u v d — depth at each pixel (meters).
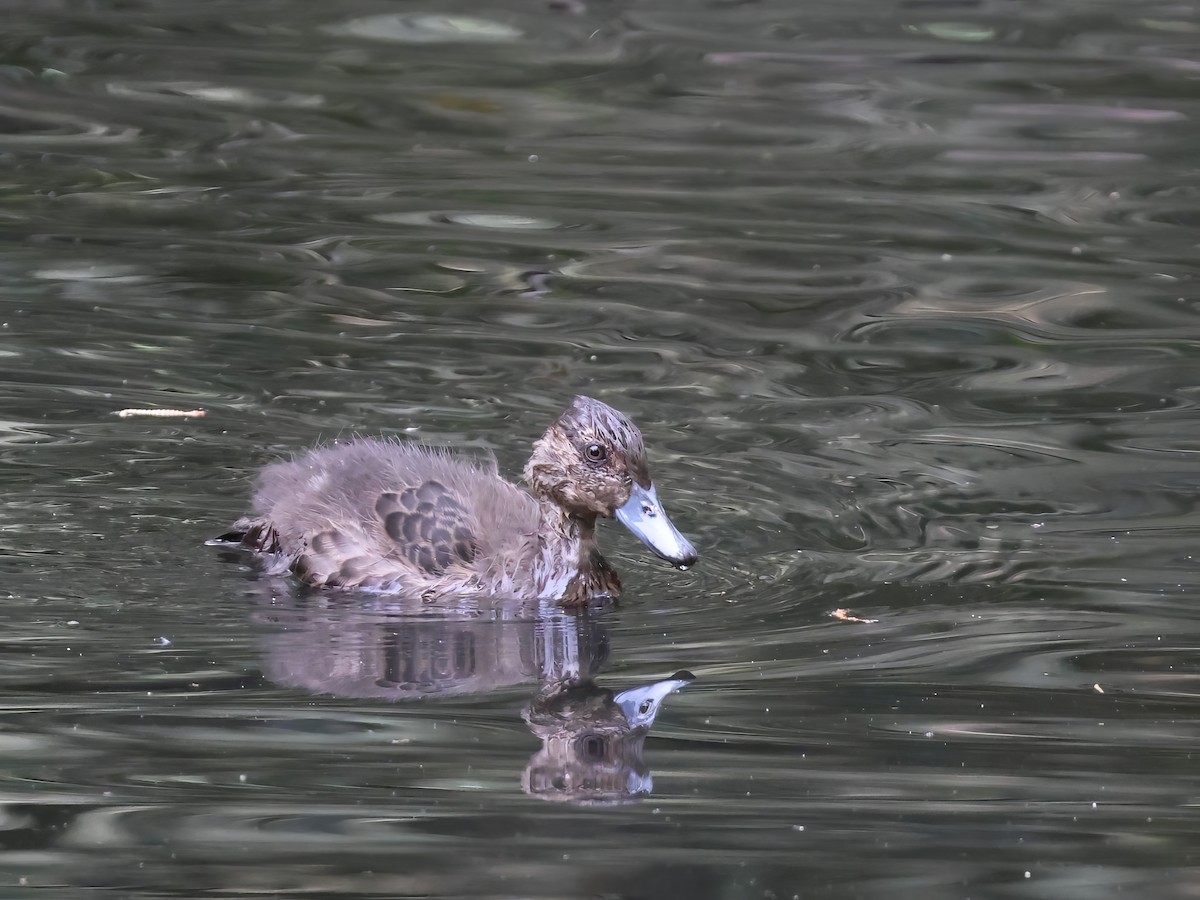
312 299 17.12
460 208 20.11
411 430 14.13
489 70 25.44
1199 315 17.19
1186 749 9.09
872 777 8.73
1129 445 14.12
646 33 27.22
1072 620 10.93
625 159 22.06
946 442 14.20
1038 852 7.89
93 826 8.06
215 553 11.97
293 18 27.59
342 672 10.06
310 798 8.37
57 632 10.49
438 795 8.45
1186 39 26.88
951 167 21.88
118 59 25.36
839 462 13.76
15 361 15.13
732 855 7.86
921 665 10.23
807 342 16.42
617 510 11.78
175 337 15.93
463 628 10.98
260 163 21.58
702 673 10.16
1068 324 17.03
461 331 16.42
